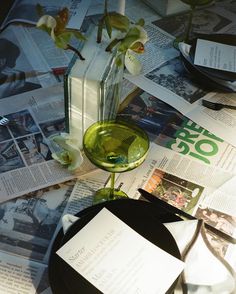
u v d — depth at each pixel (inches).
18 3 31.1
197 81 25.8
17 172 20.9
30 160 21.4
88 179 20.7
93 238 16.4
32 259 17.7
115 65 20.1
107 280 15.3
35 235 18.5
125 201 17.9
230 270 16.4
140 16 30.7
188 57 26.1
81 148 21.8
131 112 23.9
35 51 27.5
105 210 17.3
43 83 25.4
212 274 16.2
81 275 15.4
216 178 20.9
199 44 26.9
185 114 24.1
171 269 15.6
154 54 27.7
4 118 23.3
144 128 23.1
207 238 17.5
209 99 25.1
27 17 30.0
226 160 21.9
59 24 18.5
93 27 21.3
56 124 23.1
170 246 16.3
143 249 16.1
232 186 20.6
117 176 20.7
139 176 20.8
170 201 19.8
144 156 18.1
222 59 26.1
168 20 30.5
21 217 19.2
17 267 17.4
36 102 24.3
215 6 31.8
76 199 19.9
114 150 18.7
